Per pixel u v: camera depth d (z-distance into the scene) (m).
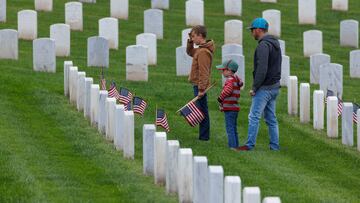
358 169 41.78
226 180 29.75
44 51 58.75
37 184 36.25
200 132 45.12
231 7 82.50
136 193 35.53
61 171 38.44
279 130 48.84
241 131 48.19
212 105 53.28
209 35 76.06
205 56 43.94
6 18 75.81
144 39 64.88
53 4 82.19
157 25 73.50
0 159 39.50
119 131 42.06
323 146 45.56
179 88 56.91
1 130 44.84
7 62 60.94
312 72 61.84
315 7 81.50
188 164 33.91
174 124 48.38
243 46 73.31
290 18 83.06
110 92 48.66
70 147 42.59
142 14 81.44
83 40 71.19
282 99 55.97
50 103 51.03
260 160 41.62
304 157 43.34
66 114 48.78
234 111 43.59
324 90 57.41
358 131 44.78
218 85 58.25
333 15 84.56
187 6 78.25
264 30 43.00
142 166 39.78
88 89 47.66
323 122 49.50
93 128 46.28
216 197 30.97
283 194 36.09
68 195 35.09
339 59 71.69
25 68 59.44
